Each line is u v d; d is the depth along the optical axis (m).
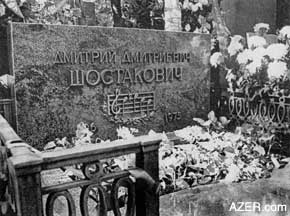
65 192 0.68
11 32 1.68
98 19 2.01
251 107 2.37
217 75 2.61
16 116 1.73
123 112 2.12
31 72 1.75
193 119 2.51
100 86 2.01
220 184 1.73
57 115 1.86
